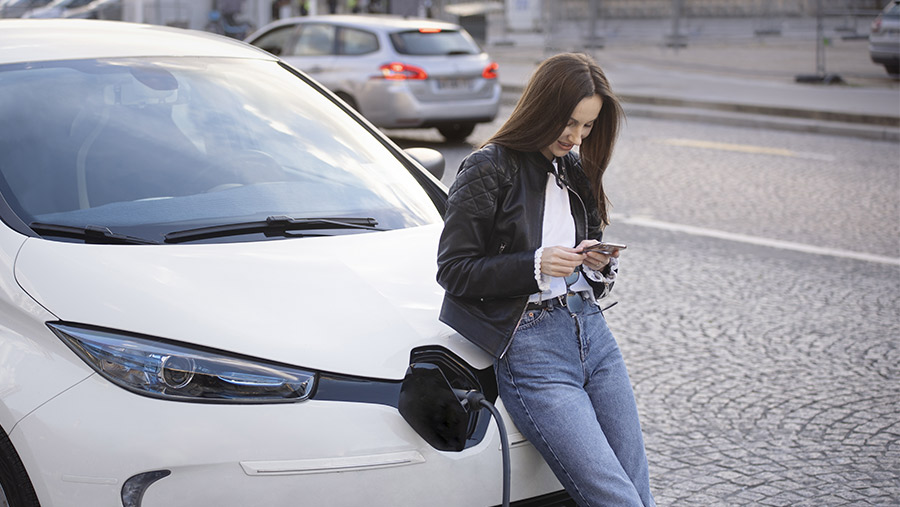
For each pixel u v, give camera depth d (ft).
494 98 45.11
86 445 8.95
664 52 85.10
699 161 40.65
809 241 28.14
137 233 10.90
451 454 9.50
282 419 9.12
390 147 13.93
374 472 9.21
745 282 24.31
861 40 79.05
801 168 39.11
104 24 14.56
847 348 19.97
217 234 11.17
